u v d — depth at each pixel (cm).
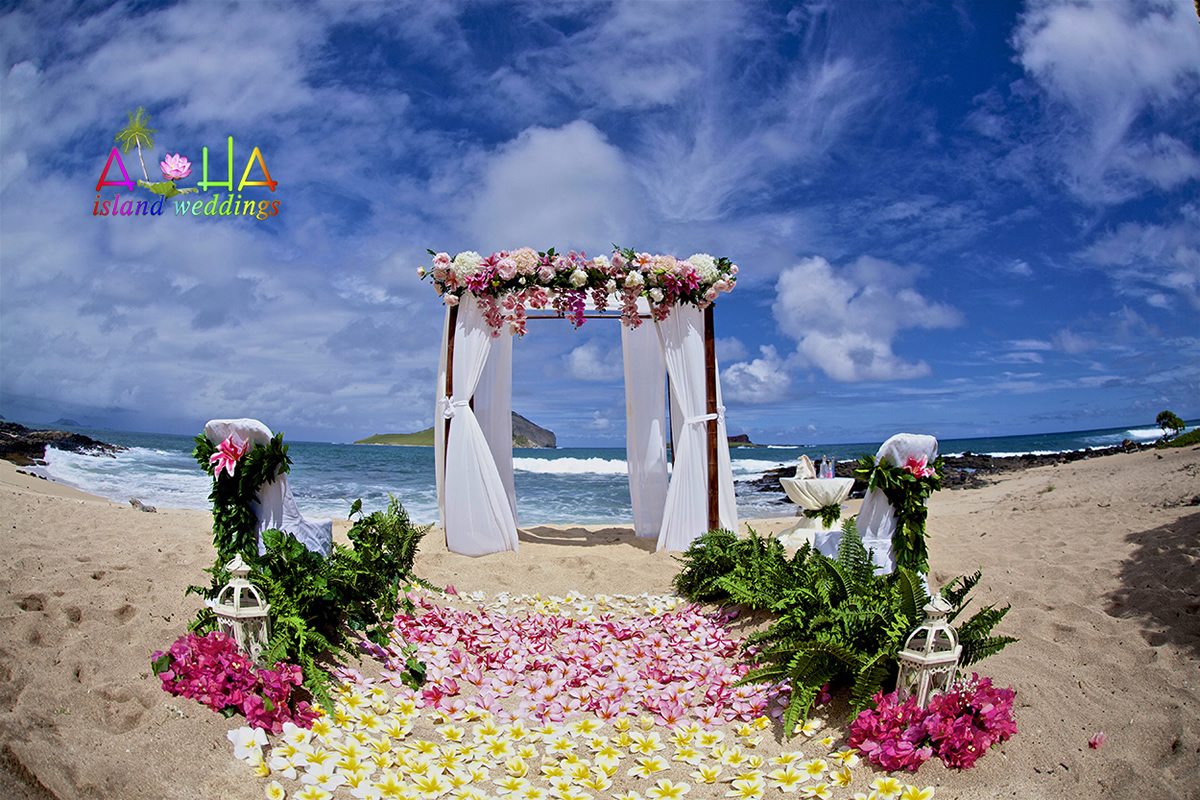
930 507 1223
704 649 456
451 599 569
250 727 297
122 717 304
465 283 765
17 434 2062
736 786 287
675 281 776
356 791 269
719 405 800
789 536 644
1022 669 381
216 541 424
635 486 884
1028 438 6431
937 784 281
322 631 406
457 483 758
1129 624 451
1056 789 277
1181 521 691
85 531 684
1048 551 660
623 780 298
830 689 361
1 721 274
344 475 1942
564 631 502
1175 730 316
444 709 356
